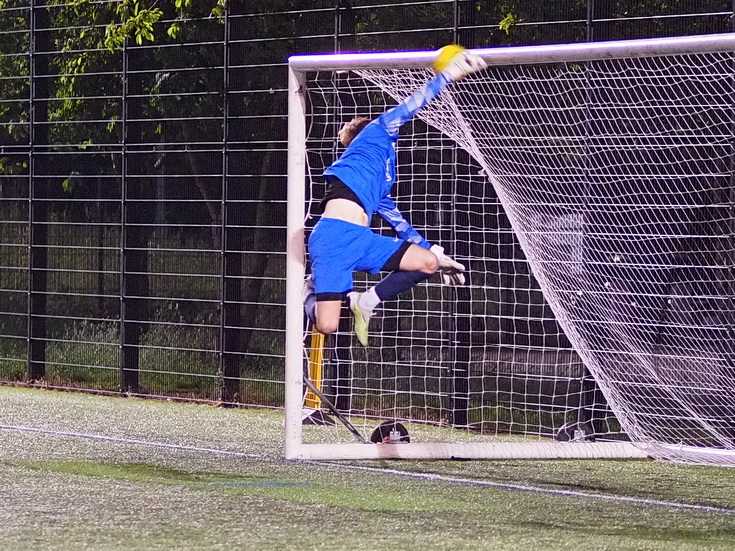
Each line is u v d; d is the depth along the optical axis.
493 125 18.12
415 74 16.62
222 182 21.52
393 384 19.94
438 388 19.48
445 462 15.96
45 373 24.03
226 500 12.98
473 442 17.58
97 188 23.27
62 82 23.59
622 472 15.35
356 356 20.08
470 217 19.23
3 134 24.89
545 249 16.97
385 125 15.34
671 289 17.08
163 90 22.44
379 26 20.00
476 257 19.27
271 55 21.12
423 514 12.35
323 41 20.70
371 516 12.19
